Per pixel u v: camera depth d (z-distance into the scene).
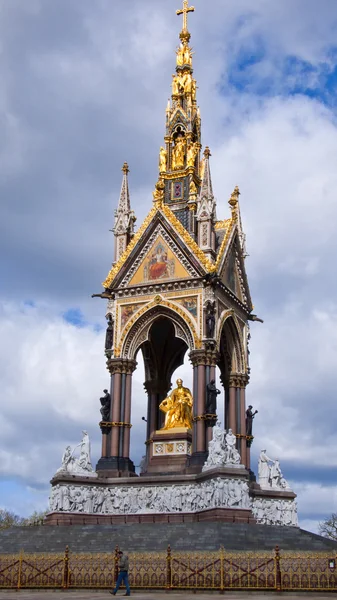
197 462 67.75
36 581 46.66
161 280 74.38
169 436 74.00
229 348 79.06
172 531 57.41
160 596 40.94
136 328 74.94
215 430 65.38
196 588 43.75
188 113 84.75
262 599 39.00
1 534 61.00
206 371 70.56
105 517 68.38
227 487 62.56
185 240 74.19
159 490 67.75
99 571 46.00
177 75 87.19
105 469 70.50
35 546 57.50
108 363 74.75
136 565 45.56
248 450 77.56
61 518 66.62
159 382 82.69
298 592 42.56
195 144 84.31
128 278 76.06
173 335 82.50
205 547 53.19
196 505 65.94
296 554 43.88
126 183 81.88
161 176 83.44
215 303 72.69
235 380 78.69
